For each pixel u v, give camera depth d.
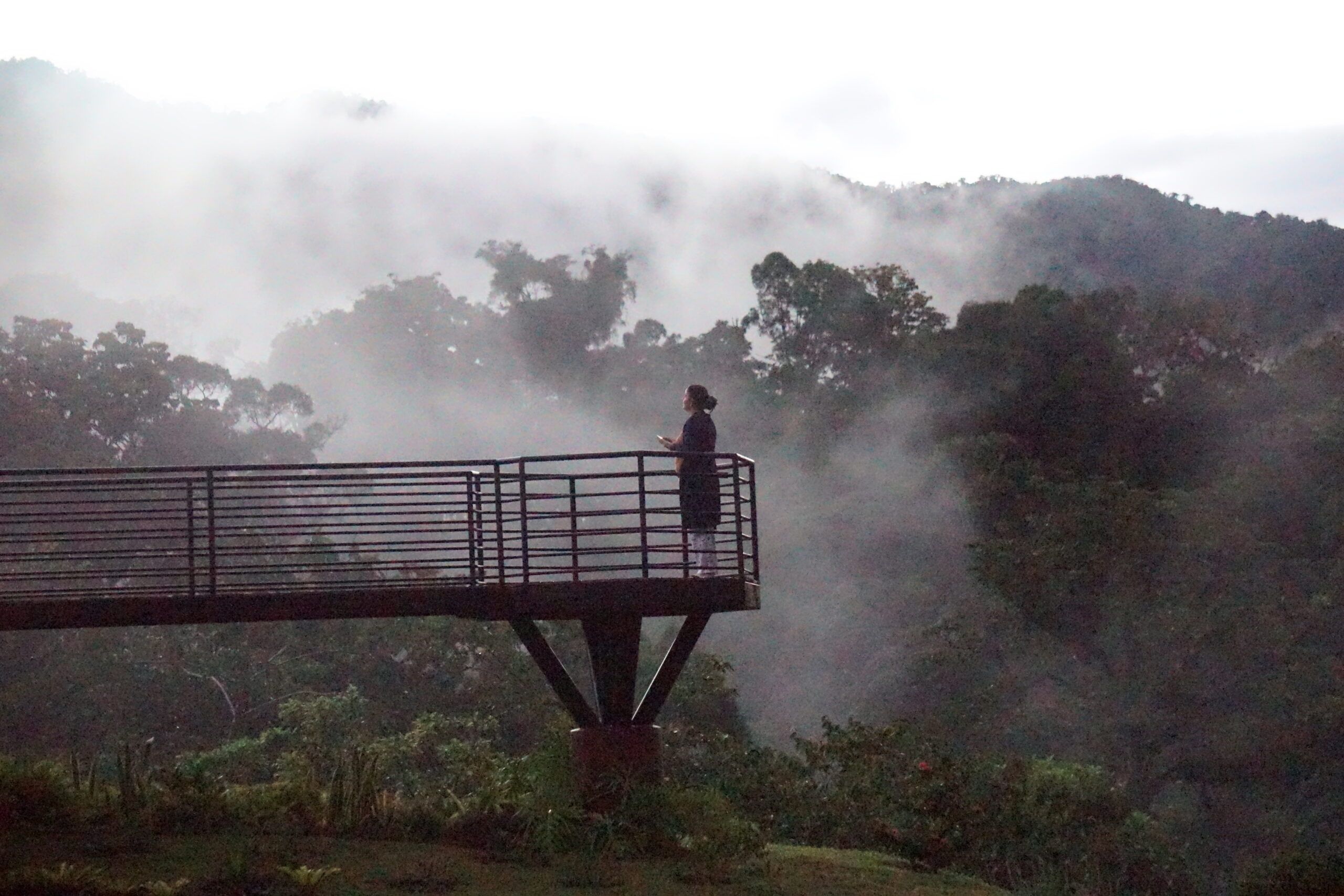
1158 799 37.91
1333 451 42.91
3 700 30.30
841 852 14.48
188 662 31.17
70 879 8.80
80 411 43.03
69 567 29.30
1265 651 34.62
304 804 11.98
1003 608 40.31
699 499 12.10
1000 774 18.27
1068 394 53.00
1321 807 33.78
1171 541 37.62
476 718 26.91
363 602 11.80
